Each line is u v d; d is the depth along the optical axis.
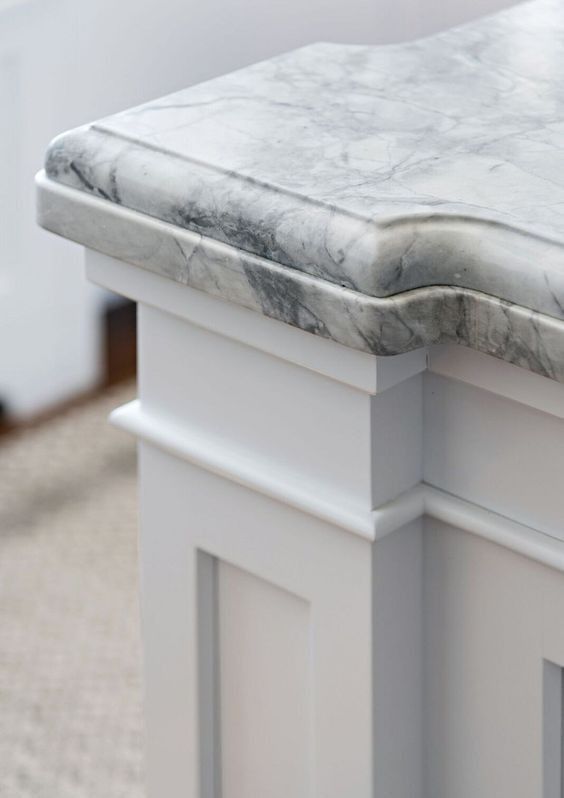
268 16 2.63
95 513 2.43
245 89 0.75
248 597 0.77
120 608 2.19
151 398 0.76
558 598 0.67
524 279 0.57
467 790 0.76
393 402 0.66
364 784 0.74
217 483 0.74
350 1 2.64
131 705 1.99
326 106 0.73
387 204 0.60
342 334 0.60
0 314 2.65
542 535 0.66
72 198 0.69
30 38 2.46
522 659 0.70
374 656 0.71
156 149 0.67
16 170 2.57
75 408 2.76
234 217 0.63
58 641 2.12
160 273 0.67
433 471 0.69
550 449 0.64
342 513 0.68
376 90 0.75
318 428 0.68
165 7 2.58
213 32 2.63
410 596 0.72
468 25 0.87
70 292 2.74
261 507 0.73
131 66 2.62
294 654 0.76
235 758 0.82
